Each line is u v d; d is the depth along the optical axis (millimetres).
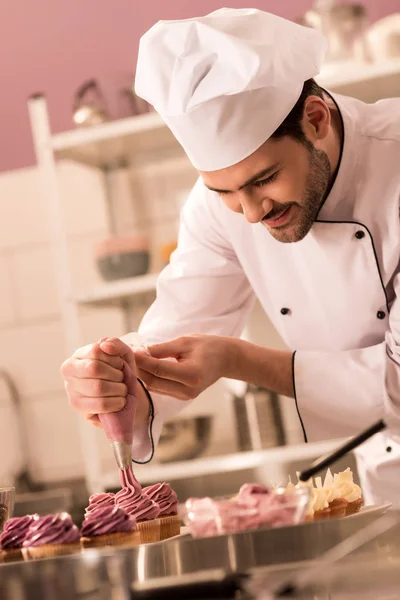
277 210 1516
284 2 3207
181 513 1121
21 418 3426
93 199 3395
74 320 3092
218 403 3230
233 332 2039
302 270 1840
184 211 2045
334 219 1765
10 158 3484
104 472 3328
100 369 1435
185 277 1984
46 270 3439
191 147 1509
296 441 3113
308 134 1521
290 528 1026
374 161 1726
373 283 1768
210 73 1454
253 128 1439
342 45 2906
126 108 3137
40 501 3021
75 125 3430
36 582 1011
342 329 1853
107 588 999
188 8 3318
